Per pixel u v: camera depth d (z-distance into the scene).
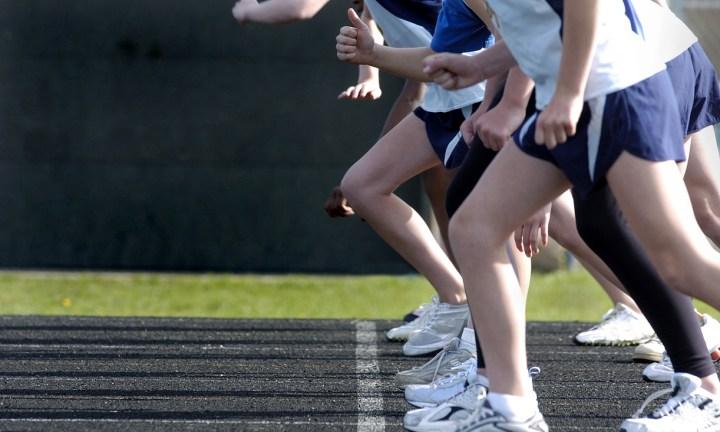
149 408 12.67
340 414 12.48
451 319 16.11
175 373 14.94
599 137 9.38
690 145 13.82
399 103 17.03
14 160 31.38
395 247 16.00
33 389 13.73
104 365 15.48
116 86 31.33
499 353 10.14
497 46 10.14
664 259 9.65
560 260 33.97
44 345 17.17
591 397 13.62
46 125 31.30
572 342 17.84
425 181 16.42
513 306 10.07
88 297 27.97
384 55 13.09
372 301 28.14
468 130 11.34
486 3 9.89
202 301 27.64
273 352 16.77
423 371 13.63
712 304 9.64
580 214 10.30
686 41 10.47
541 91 9.66
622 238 10.20
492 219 9.91
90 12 31.17
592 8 8.94
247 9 13.57
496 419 10.12
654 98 9.51
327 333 18.78
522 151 9.76
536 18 9.44
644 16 10.38
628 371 15.38
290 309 26.78
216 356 16.36
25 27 31.08
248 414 12.41
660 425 10.62
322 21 31.28
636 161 9.38
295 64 31.33
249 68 31.34
